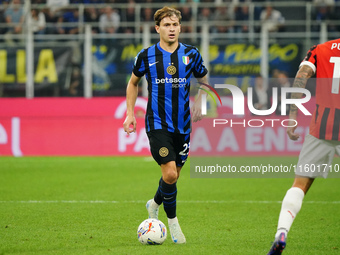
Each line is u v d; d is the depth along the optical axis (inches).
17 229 872.9
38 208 1080.8
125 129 764.6
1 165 1859.0
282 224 617.0
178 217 994.7
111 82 2167.8
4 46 2167.8
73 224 916.6
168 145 738.8
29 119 2155.5
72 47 2160.4
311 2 2442.2
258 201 1184.2
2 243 768.9
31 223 925.2
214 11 2429.9
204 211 1058.7
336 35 2165.4
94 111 2154.3
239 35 2140.7
